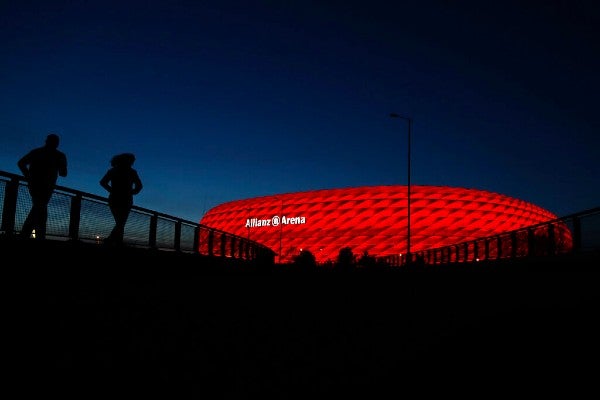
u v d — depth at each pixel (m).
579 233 16.14
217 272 23.30
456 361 5.71
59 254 10.88
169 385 4.48
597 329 7.07
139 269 15.27
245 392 4.41
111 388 4.26
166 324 7.64
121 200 11.65
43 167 10.08
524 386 4.54
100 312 7.95
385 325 8.69
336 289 17.16
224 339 6.87
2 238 9.09
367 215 103.00
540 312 8.97
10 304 7.51
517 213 107.62
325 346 6.69
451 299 13.39
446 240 99.94
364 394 4.43
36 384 4.20
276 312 10.24
